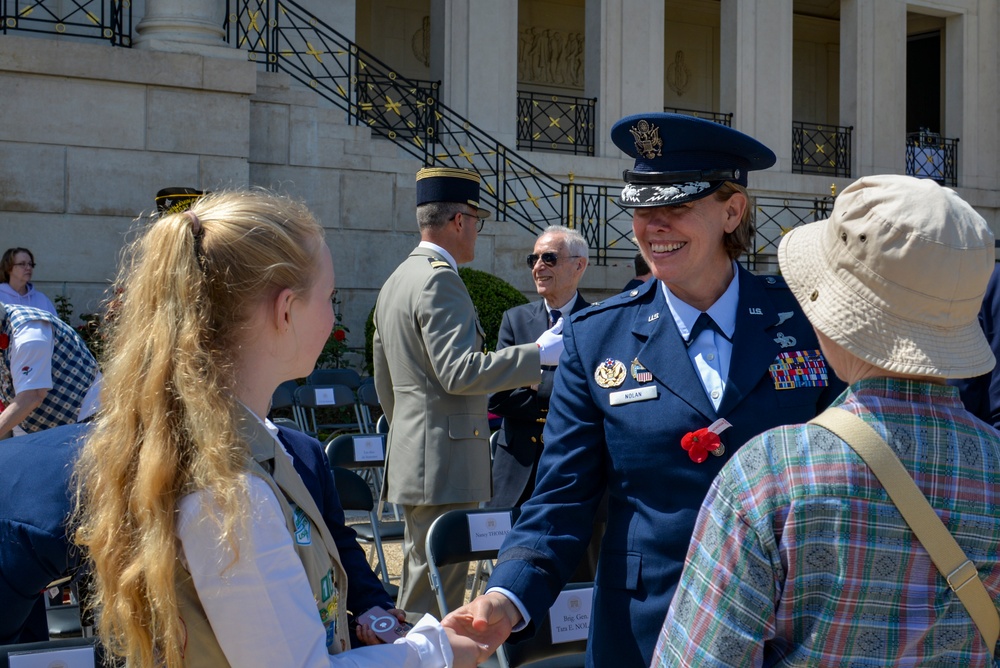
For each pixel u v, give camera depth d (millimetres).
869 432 1569
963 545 1549
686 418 2432
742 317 2543
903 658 1536
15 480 2229
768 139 18312
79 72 10875
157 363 1664
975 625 1546
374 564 6805
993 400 3236
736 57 18109
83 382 4902
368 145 12961
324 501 2453
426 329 4453
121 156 11094
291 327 1785
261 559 1617
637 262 6445
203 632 1637
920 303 1581
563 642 3617
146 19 11672
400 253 13062
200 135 11383
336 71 14992
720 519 1617
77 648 2396
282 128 12477
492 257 13367
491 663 3875
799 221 18047
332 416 10797
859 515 1533
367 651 1848
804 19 24141
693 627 1614
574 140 17375
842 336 1633
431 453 4547
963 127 20156
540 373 4371
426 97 14000
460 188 4758
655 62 17453
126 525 1659
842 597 1534
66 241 10898
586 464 2576
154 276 1731
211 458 1603
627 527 2473
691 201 2498
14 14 12242
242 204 1809
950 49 20375
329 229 12711
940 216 1566
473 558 4211
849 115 19344
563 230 5312
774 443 1616
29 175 10789
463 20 16359
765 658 1638
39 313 4730
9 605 2230
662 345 2537
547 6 22062
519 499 4980
